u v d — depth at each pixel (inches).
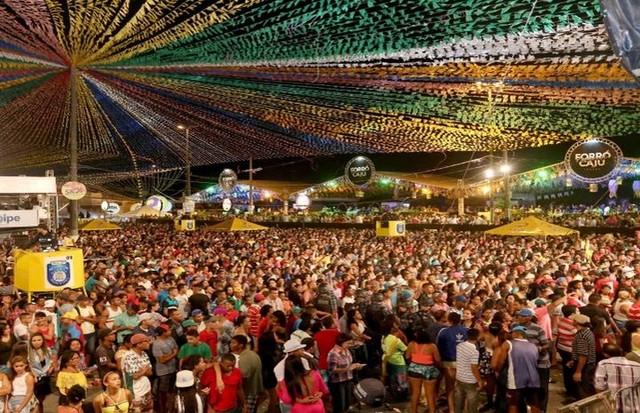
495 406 292.4
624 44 115.4
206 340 303.0
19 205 794.8
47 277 373.4
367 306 363.3
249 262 602.9
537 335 269.6
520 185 1231.5
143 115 625.9
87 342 354.9
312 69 354.3
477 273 515.8
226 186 1238.3
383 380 322.3
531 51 248.2
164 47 394.3
